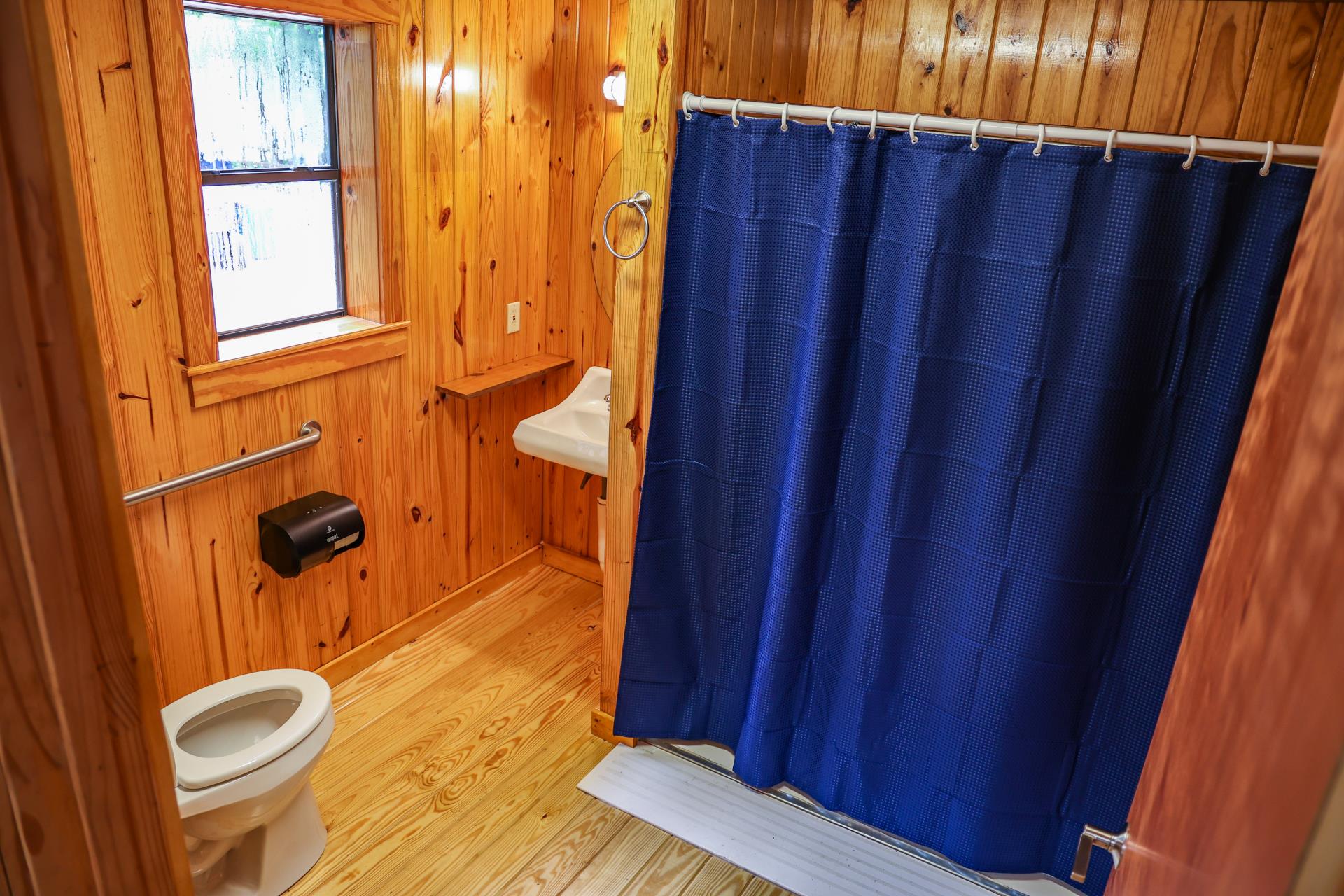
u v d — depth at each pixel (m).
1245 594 0.63
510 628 3.21
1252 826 0.48
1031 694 1.92
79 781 0.50
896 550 1.99
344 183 2.58
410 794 2.45
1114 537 1.79
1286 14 1.92
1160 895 0.74
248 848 2.11
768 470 2.18
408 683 2.89
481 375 3.04
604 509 2.89
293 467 2.51
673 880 2.21
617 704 2.45
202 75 2.18
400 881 2.18
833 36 2.42
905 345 1.85
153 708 0.53
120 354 2.02
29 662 0.46
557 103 3.00
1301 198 1.51
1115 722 1.90
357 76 2.45
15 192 0.41
